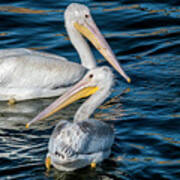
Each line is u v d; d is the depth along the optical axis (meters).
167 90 14.83
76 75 15.15
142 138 12.15
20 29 18.61
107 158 11.38
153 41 17.95
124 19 19.34
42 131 12.77
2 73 14.61
